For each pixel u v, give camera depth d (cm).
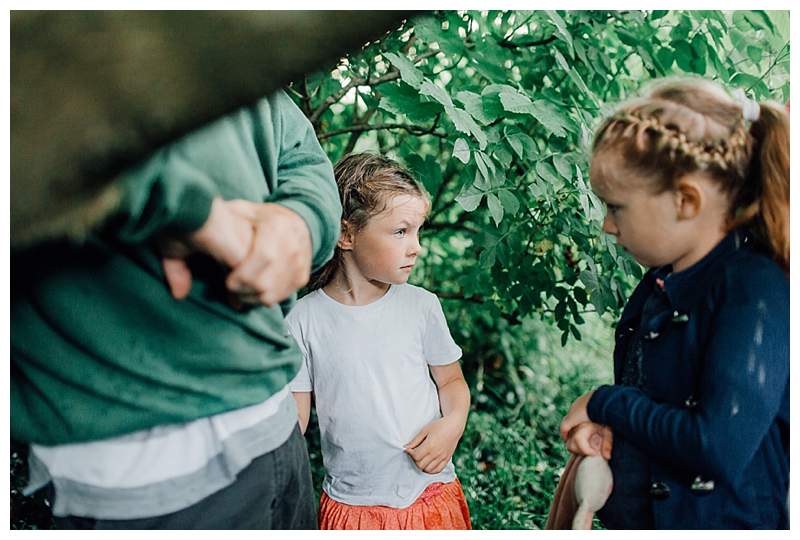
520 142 227
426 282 368
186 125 106
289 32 108
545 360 387
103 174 108
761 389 138
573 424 162
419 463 210
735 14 254
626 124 149
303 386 214
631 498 158
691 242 149
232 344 147
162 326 141
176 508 146
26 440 145
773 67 254
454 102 228
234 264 135
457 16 242
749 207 148
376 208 206
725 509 148
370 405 210
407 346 215
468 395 225
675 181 144
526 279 272
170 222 127
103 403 141
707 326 146
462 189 220
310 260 145
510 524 288
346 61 254
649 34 255
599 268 257
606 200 153
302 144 173
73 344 140
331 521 215
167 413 142
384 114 307
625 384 162
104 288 138
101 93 106
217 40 107
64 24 110
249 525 154
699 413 140
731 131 146
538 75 262
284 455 162
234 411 151
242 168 148
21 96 108
